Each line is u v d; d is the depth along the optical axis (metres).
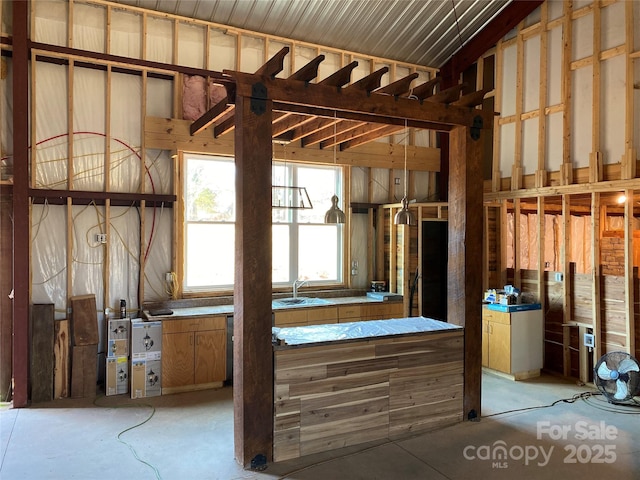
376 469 3.35
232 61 5.72
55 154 4.89
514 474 3.31
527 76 6.16
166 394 4.91
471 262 4.24
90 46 5.00
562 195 5.68
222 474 3.25
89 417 4.27
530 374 5.70
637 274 5.04
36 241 4.83
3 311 4.66
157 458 3.49
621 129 5.11
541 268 5.95
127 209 5.25
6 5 4.62
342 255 6.58
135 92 5.25
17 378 4.50
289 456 3.49
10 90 4.68
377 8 5.81
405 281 6.27
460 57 6.89
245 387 3.32
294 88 3.48
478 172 4.27
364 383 3.77
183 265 5.49
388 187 6.90
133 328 4.78
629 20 4.99
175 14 5.35
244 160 3.33
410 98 3.98
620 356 4.72
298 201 6.25
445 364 4.14
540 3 5.93
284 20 5.74
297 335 3.79
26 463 3.38
